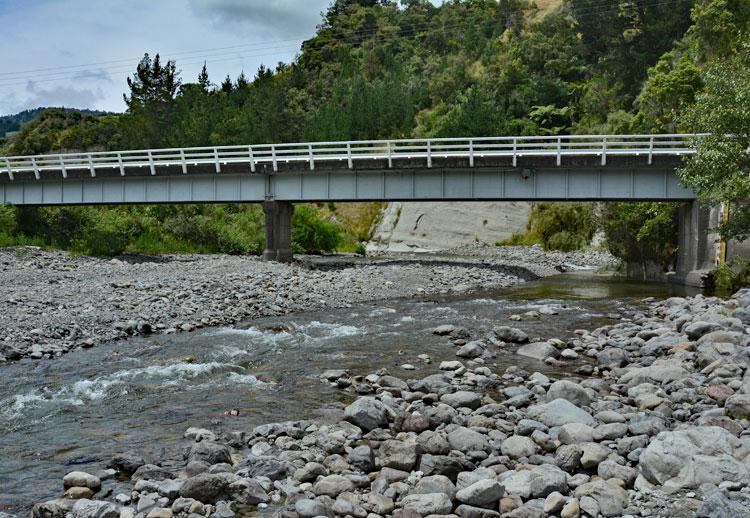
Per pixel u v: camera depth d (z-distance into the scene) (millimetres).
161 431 9203
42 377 12406
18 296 20188
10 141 129250
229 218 52250
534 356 14438
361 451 7723
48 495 7047
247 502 6723
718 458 6855
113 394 11234
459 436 8250
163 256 40812
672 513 6297
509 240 62281
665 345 14438
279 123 89875
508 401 10336
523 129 78625
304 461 7766
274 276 28406
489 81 91750
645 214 36469
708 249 31453
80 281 24938
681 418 9375
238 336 16828
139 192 39906
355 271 33031
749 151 23078
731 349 12828
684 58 50656
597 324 19062
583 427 8359
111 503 6484
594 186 34219
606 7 90938
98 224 43812
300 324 18875
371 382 11969
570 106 81750
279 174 38312
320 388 11633
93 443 8719
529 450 7926
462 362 13758
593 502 6402
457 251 60125
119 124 98500
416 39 139125
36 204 41312
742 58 23750
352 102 91250
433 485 6879
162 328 17703
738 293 22359
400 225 66125
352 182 37625
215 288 23891
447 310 21984
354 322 19312
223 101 108250
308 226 56656
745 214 23969
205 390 11492
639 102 65812
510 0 138125
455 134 75125
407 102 92688
